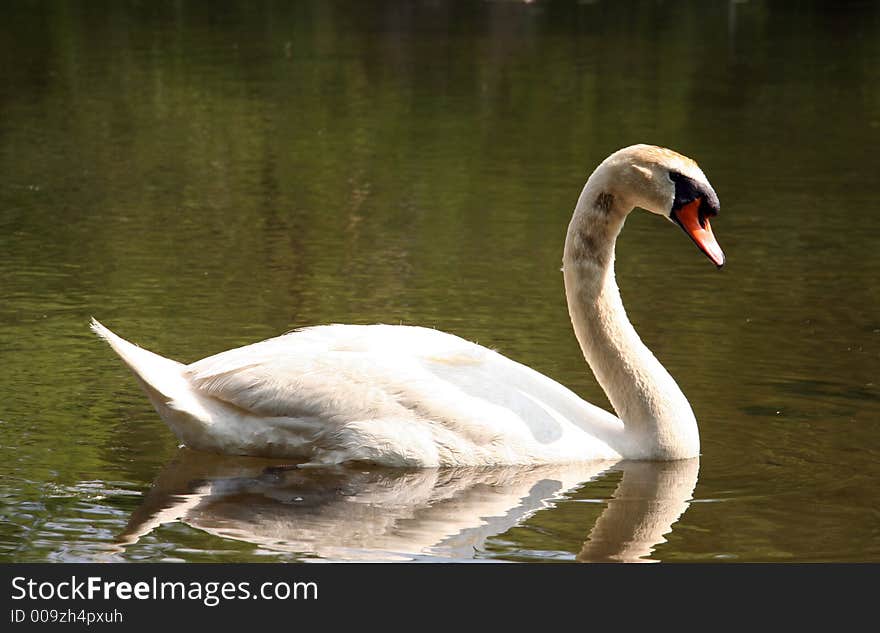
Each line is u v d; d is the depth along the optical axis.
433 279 17.31
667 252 19.12
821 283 17.31
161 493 10.20
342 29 46.44
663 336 14.81
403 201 22.75
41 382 12.91
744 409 12.41
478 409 10.94
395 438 10.78
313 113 31.69
